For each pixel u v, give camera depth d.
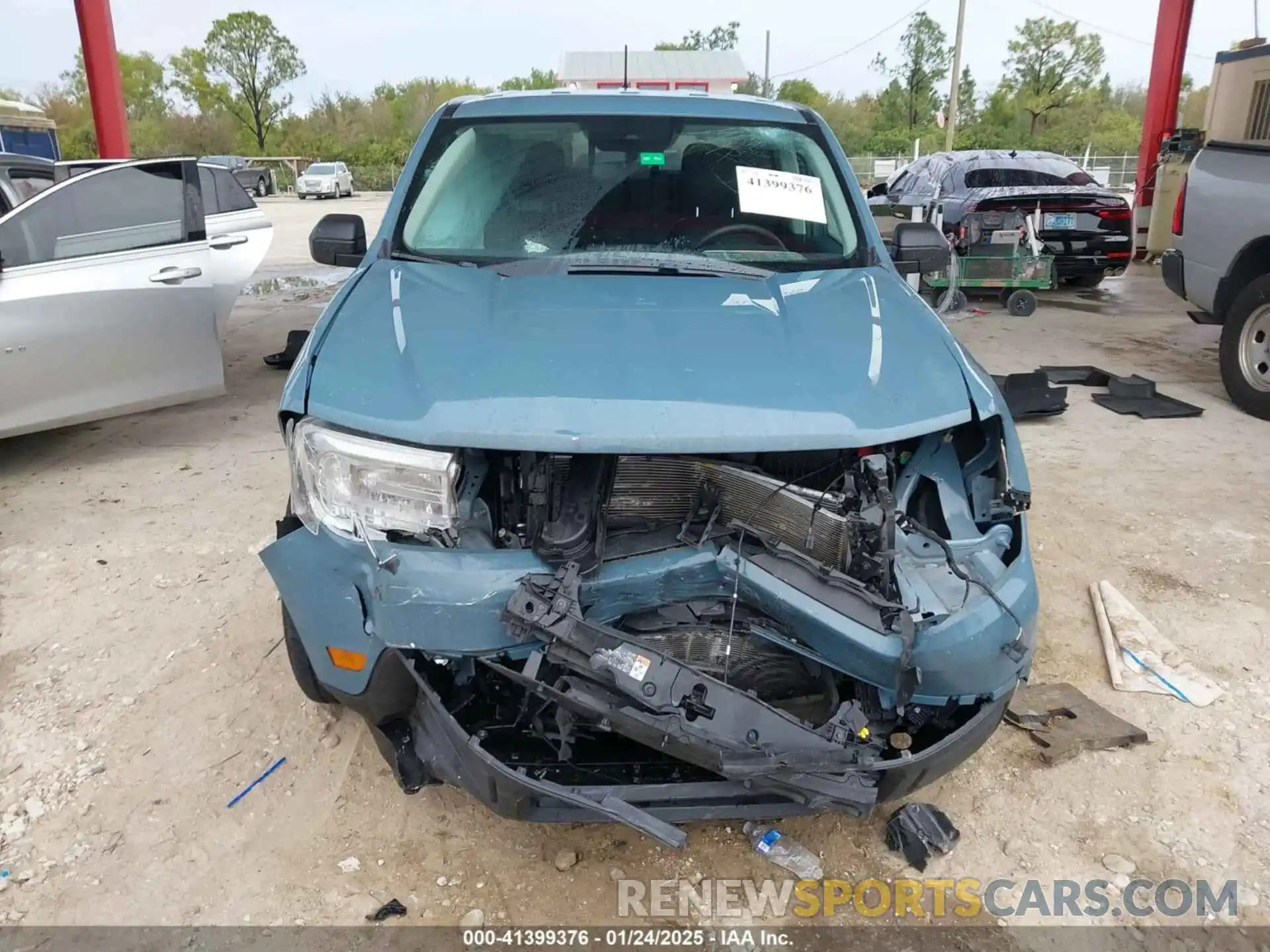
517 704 2.26
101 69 11.31
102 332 4.96
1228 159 6.21
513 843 2.57
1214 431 5.79
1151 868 2.52
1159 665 3.35
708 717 2.02
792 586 2.16
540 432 2.10
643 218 3.27
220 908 2.36
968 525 2.36
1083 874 2.50
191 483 5.00
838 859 2.54
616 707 2.02
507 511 2.31
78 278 4.86
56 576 3.96
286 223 22.50
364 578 2.20
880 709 2.22
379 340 2.46
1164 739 3.01
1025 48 53.59
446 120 3.58
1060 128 53.47
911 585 2.19
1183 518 4.52
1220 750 2.96
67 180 4.99
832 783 2.04
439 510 2.16
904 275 3.89
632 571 2.18
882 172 29.98
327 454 2.22
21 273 4.71
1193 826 2.66
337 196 37.34
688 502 2.35
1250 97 6.37
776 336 2.49
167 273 5.19
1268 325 5.94
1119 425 5.91
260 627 3.56
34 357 4.75
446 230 3.23
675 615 2.27
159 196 5.36
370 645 2.20
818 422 2.16
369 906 2.37
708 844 2.58
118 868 2.47
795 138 3.59
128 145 11.72
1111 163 28.81
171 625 3.59
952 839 2.54
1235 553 4.16
